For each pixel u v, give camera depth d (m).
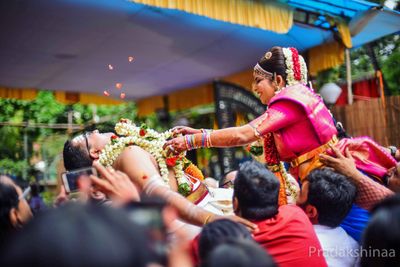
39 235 0.85
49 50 6.02
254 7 5.01
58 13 4.86
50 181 8.74
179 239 1.19
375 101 6.07
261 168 2.08
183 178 2.37
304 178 2.42
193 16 5.15
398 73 8.30
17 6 4.61
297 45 6.37
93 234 0.84
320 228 2.28
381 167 2.50
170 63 6.96
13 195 1.75
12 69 6.82
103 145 2.39
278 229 2.03
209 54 6.62
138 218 0.97
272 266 1.14
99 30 5.43
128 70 7.20
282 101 2.38
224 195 2.55
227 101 6.44
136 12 4.98
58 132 9.60
